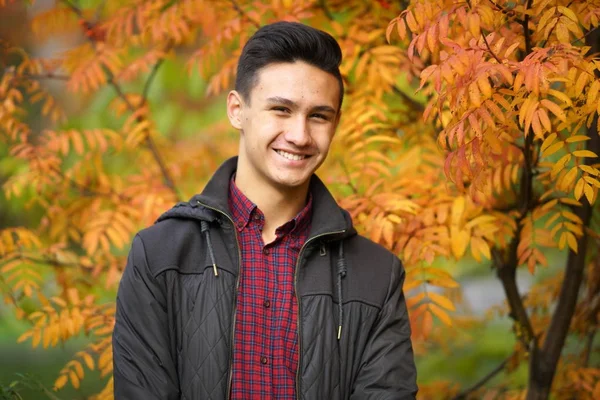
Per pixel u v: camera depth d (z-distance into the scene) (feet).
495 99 7.92
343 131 11.37
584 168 8.42
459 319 15.26
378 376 7.89
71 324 11.05
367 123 11.62
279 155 7.87
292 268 8.02
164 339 7.60
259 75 7.90
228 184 8.27
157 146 15.31
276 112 7.84
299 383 7.60
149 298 7.64
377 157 11.10
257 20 11.74
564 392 12.64
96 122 18.67
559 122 9.46
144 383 7.47
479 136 7.72
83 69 12.88
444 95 8.18
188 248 7.88
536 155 10.26
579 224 10.52
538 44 9.21
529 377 11.80
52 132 12.85
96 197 13.07
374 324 8.16
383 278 8.30
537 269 18.29
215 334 7.55
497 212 10.56
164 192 12.67
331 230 8.09
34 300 14.61
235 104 8.28
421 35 8.18
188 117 20.16
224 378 7.48
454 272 18.42
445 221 10.60
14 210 17.92
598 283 12.82
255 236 8.06
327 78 7.91
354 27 11.58
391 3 11.90
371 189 10.78
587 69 7.68
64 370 11.08
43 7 17.83
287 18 11.18
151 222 12.00
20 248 12.66
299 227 8.21
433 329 15.35
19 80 13.34
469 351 17.71
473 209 10.41
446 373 17.15
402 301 8.44
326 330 7.81
